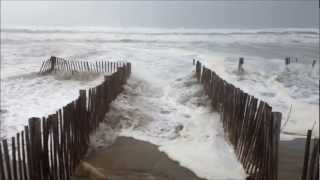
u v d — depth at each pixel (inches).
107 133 331.3
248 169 245.8
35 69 831.7
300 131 388.2
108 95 387.2
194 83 592.1
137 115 404.5
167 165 273.1
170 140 339.6
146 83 631.8
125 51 1222.3
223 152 298.7
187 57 1067.9
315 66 927.7
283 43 1886.1
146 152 300.7
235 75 757.9
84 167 244.8
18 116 436.8
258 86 672.4
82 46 1440.7
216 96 409.1
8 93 575.8
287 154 303.7
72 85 641.0
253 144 237.5
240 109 279.4
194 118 413.1
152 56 1078.4
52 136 216.1
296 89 653.3
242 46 1648.6
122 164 271.9
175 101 514.6
